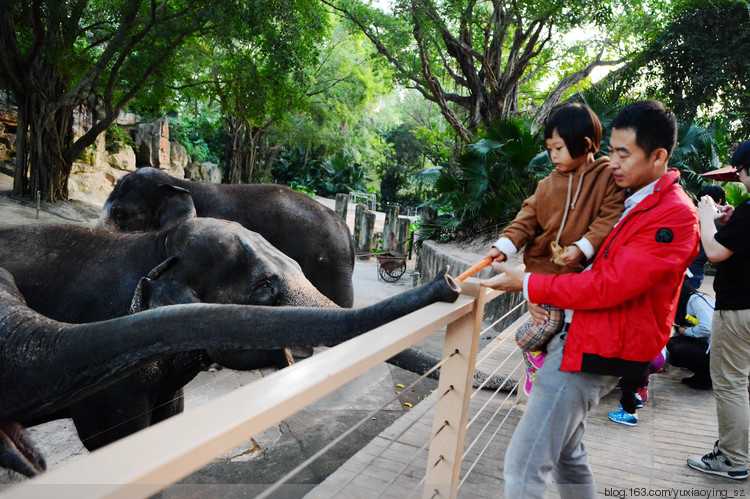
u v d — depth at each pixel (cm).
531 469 183
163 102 2039
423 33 1870
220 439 79
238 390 93
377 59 2228
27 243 361
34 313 277
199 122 3822
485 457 327
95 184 2122
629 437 356
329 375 103
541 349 196
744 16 1834
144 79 1745
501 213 1383
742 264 285
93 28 1802
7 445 271
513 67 1956
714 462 305
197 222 361
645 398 409
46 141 1708
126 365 251
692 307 454
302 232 820
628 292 166
